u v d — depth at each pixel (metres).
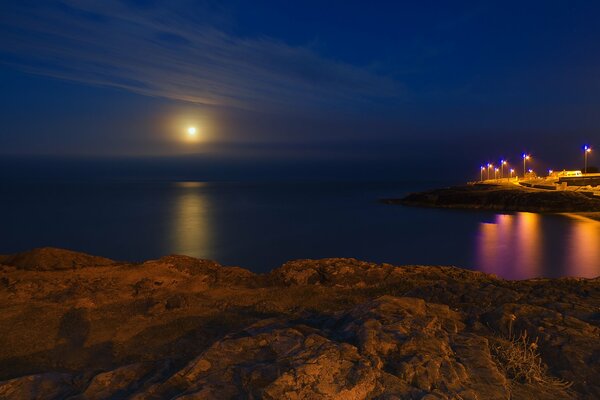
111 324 8.20
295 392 3.94
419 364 4.52
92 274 11.19
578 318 6.48
